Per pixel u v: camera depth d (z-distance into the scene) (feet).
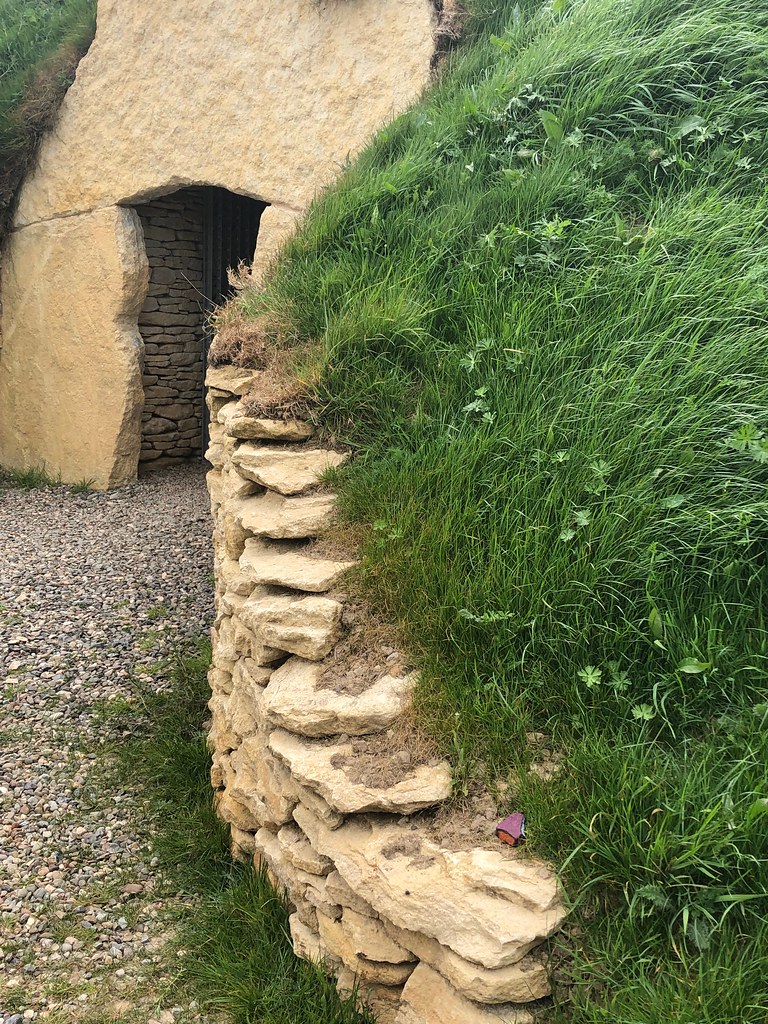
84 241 25.02
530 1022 5.73
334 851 6.95
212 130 21.34
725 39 12.20
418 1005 6.28
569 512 7.84
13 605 17.69
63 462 27.02
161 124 22.44
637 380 8.60
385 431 10.07
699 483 7.67
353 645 8.19
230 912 8.87
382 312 10.71
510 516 8.14
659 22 13.19
